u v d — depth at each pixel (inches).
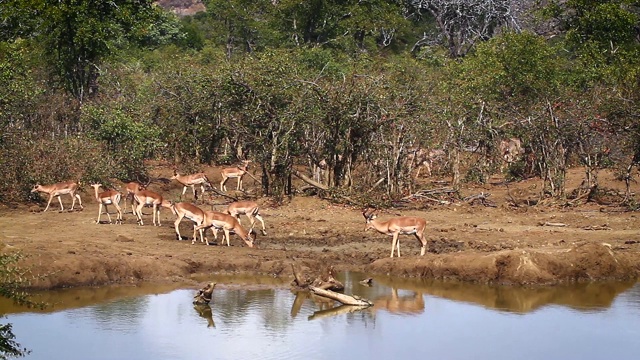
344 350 748.0
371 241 1141.7
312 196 1412.4
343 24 2952.8
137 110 1726.1
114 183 1536.7
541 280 971.3
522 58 1852.9
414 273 997.8
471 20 3176.7
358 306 876.6
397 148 1403.8
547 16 2351.1
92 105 1694.1
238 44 3038.9
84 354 727.7
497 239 1123.9
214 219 1084.5
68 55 1978.3
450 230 1190.3
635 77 1486.2
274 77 1449.3
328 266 954.7
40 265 913.5
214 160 1779.0
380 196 1379.2
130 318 828.0
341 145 1390.3
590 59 1931.6
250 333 790.5
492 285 965.8
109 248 1016.9
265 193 1440.7
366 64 1904.5
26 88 1628.9
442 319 840.3
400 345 763.4
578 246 1023.6
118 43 2490.2
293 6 2901.1
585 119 1437.0
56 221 1220.5
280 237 1156.5
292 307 871.7
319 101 1386.6
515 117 1610.5
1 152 1384.1
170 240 1109.1
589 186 1422.2
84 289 918.4
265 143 1427.2
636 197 1427.2
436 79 1932.8
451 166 1662.2
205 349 743.1
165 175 1665.8
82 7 1918.1
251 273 1001.5
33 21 1990.7
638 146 1392.7
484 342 775.1
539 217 1284.4
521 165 1695.4
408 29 3201.3
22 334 778.8
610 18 2140.7
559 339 786.2
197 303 871.7
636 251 1056.2
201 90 1686.8
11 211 1309.1
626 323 834.8
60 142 1509.6
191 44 3090.6
